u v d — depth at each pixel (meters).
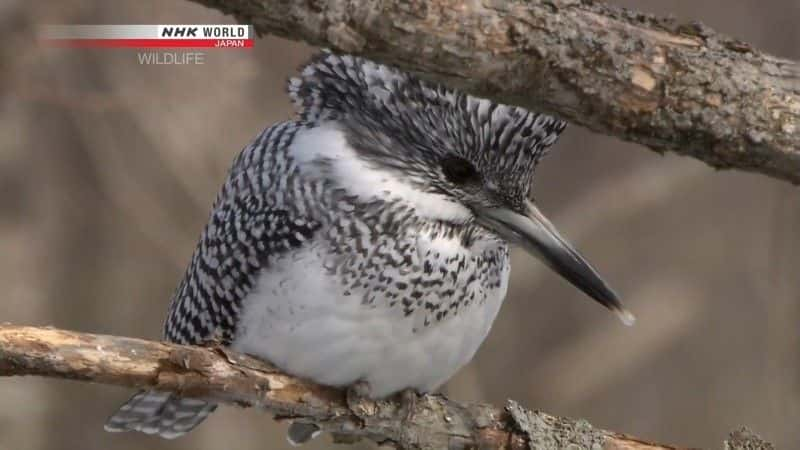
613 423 14.48
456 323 7.68
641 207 14.80
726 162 5.76
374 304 7.44
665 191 14.81
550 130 7.81
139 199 13.92
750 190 14.96
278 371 6.99
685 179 14.84
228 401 6.75
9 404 13.72
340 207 7.52
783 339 14.31
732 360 14.57
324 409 7.41
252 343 7.68
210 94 13.55
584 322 14.60
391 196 7.53
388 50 5.35
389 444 7.48
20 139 14.41
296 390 7.34
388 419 7.41
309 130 7.85
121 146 13.98
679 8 14.45
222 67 13.52
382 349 7.45
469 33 5.38
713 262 14.94
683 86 5.61
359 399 7.41
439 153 7.63
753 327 14.66
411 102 7.66
